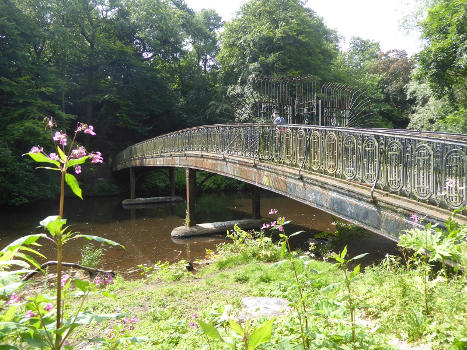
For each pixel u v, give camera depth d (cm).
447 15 1455
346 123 1388
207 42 4278
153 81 3734
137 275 1001
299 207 2134
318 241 1180
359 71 4094
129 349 300
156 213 2150
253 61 2688
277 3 2783
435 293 369
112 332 266
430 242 369
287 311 419
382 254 921
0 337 157
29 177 2508
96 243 1381
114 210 2305
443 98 1970
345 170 654
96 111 3694
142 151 2394
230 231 1537
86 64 3416
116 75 3472
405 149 514
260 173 985
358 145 618
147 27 3725
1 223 1883
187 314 550
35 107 2550
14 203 2372
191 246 1349
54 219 159
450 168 438
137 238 1496
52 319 177
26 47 2869
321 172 732
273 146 948
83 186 2994
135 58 3547
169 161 1853
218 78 3547
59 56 3284
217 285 707
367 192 572
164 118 3794
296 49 2739
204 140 1458
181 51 3991
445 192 438
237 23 2917
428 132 642
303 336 233
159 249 1311
